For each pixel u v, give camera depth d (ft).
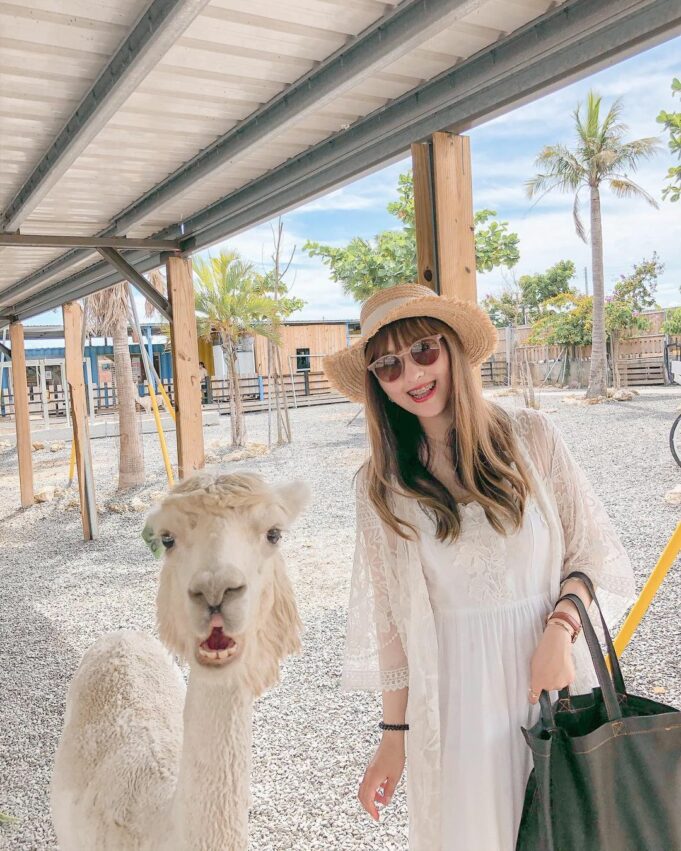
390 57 9.27
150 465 48.26
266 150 13.84
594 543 5.59
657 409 50.60
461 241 11.02
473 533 5.34
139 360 97.66
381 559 5.75
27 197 15.89
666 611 15.65
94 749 7.27
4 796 11.16
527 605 5.36
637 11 7.87
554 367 81.10
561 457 5.66
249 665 4.99
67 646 17.65
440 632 5.47
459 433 5.34
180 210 18.07
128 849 5.92
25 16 9.14
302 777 10.72
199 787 4.94
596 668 4.88
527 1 8.43
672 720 4.66
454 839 5.27
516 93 9.50
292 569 21.90
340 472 38.73
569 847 4.59
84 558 26.48
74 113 12.22
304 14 8.98
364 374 6.24
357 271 70.13
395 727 5.76
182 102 11.93
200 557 4.43
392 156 12.14
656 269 88.94
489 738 5.20
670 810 4.61
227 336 52.42
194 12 7.99
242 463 44.27
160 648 9.24
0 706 14.43
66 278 28.43
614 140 67.05
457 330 5.71
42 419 86.12
